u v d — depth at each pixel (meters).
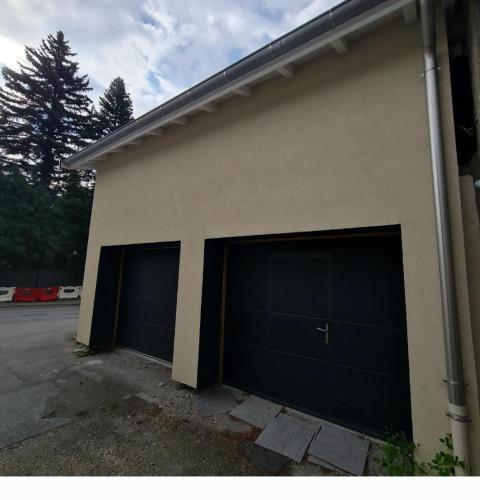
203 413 2.89
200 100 3.49
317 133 2.75
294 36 2.50
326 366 2.85
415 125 2.22
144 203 4.67
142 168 4.83
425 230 2.08
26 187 13.77
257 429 2.60
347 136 2.55
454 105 2.47
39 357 4.66
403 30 2.36
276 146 3.05
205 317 3.56
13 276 13.23
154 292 4.82
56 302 12.80
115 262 5.56
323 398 2.82
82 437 2.44
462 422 1.71
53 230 14.58
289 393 3.06
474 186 2.00
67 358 4.63
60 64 21.95
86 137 22.09
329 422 2.72
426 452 1.88
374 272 2.70
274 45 2.64
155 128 4.23
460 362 1.78
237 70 2.96
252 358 3.43
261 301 3.45
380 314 2.61
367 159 2.42
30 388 3.44
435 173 1.98
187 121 4.08
